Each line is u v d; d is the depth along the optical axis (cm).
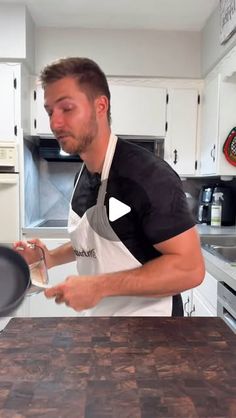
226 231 223
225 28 191
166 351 61
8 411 45
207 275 175
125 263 91
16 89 225
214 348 62
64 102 79
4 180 220
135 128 252
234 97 214
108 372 54
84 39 246
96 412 44
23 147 227
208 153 237
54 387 50
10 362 57
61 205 289
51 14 229
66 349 61
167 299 90
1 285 66
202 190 272
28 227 230
